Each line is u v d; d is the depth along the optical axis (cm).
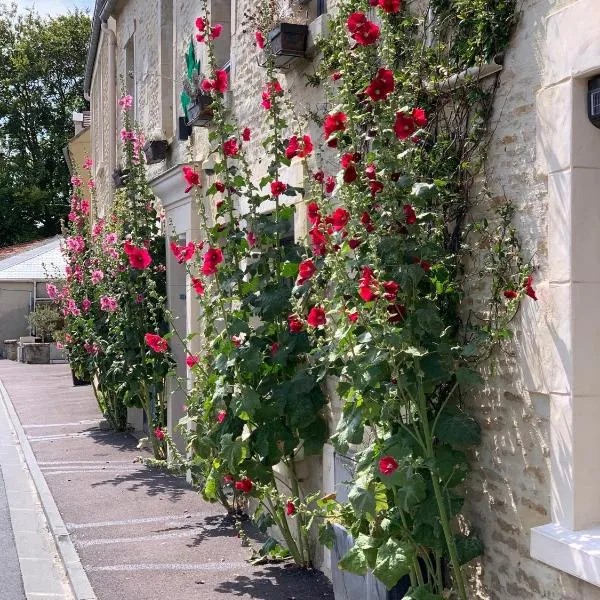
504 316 366
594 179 341
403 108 380
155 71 1165
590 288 340
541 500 358
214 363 578
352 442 401
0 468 986
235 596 527
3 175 4112
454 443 385
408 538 399
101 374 1180
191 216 862
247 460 580
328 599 519
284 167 649
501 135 382
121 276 998
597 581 312
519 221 371
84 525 701
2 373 2308
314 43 576
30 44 4222
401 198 385
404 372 383
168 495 805
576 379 337
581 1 331
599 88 332
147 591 539
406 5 453
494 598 391
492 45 381
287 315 560
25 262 3325
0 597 551
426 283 411
